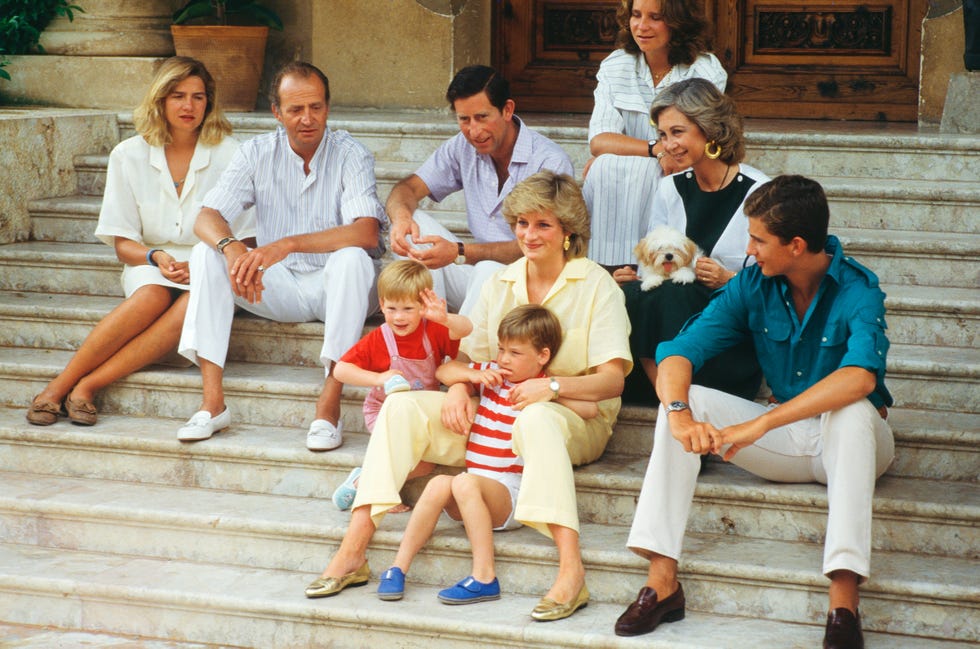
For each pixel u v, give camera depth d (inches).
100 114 284.4
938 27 296.0
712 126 188.2
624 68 222.2
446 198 258.4
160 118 222.1
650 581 164.2
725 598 168.6
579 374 183.5
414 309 183.3
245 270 200.1
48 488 201.5
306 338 221.0
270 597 175.2
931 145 243.0
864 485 155.1
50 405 211.3
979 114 261.9
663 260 185.9
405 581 177.8
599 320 181.3
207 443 200.1
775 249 161.2
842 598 155.7
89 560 190.5
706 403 168.9
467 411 176.2
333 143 218.5
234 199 216.7
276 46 334.0
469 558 177.9
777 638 160.6
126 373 215.0
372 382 184.7
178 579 182.4
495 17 336.2
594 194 207.3
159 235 225.6
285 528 184.1
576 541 169.2
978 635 159.9
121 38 307.9
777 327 170.6
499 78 203.9
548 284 185.8
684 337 172.2
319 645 173.2
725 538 177.9
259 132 277.9
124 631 181.5
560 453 169.6
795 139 251.6
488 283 189.6
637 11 215.0
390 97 329.4
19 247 254.7
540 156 209.5
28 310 233.0
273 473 198.2
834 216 235.6
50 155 269.1
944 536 170.4
